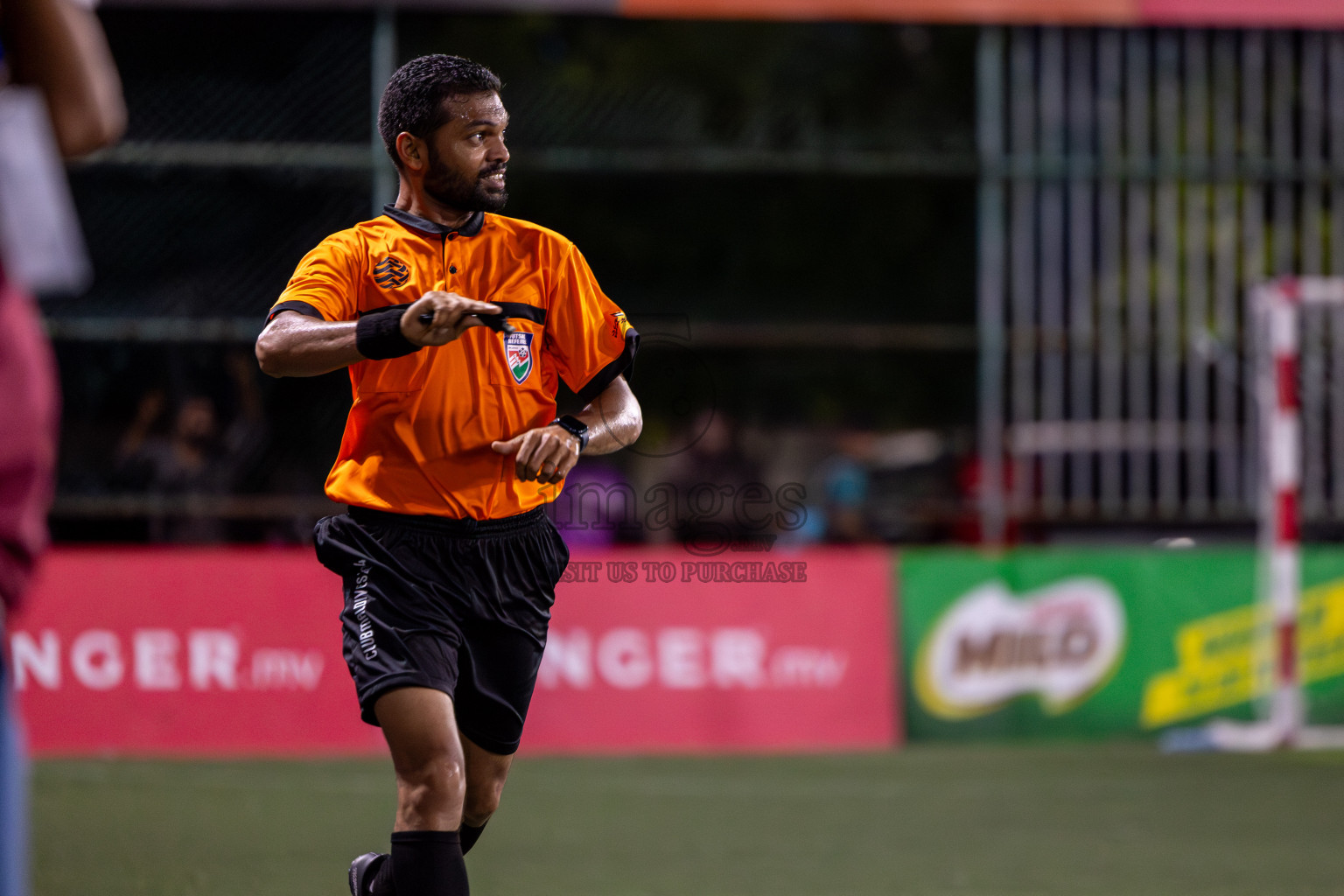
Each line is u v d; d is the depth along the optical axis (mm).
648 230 48062
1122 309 30719
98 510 28547
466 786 11508
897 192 48469
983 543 30922
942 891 17078
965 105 48031
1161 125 29906
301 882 17062
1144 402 29859
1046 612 29438
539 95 29906
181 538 29578
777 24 48375
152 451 28812
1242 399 31359
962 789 24000
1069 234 30125
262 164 28828
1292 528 28422
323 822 20844
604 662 28250
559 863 18375
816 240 48312
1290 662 28422
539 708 27953
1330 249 30578
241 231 28953
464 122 10992
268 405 29062
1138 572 29703
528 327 11234
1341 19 29172
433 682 10500
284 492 28984
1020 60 29828
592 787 24000
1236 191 30109
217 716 27250
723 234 48312
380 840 19625
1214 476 30672
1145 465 29938
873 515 33156
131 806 21812
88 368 28812
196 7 27328
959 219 48656
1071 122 29891
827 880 17547
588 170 29438
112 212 28703
